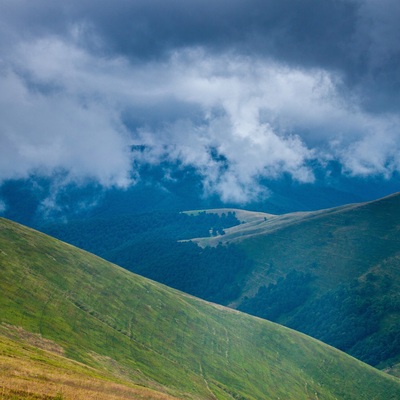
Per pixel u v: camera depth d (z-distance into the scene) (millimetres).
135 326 151625
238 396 144250
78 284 155125
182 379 134625
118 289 171000
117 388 75625
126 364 122375
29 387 52094
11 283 127562
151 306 174125
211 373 152250
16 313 113000
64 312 129875
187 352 156875
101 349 122625
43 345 103188
